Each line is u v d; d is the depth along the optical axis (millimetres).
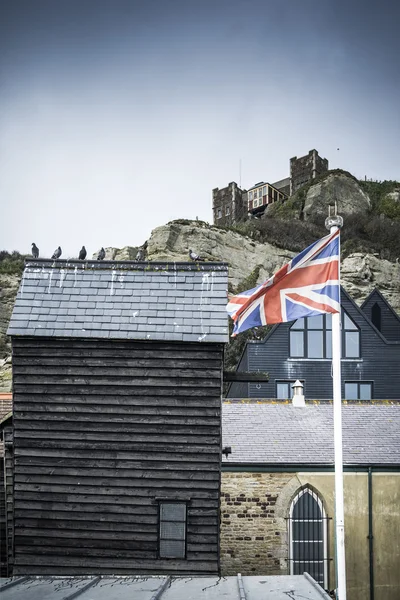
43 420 14008
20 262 57469
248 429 19641
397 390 31734
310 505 17828
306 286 12281
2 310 50719
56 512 13773
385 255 58031
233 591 8547
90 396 14039
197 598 8016
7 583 8727
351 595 17484
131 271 15359
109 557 13609
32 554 13688
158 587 8758
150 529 13648
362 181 77812
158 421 13914
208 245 55062
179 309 14539
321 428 19969
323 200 70375
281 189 90312
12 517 13938
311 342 32156
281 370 31859
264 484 17703
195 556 13539
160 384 14016
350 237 63000
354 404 21734
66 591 8125
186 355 14086
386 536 17781
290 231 63500
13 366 14180
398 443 19094
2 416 21719
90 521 13711
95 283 15109
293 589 8375
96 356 14156
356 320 32406
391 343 32156
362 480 18016
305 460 17859
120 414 13969
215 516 13641
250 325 12492
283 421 20344
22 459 13953
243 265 56594
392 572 17625
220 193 90688
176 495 13695
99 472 13828
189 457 13805
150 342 14086
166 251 54094
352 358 32000
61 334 14039
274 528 17453
